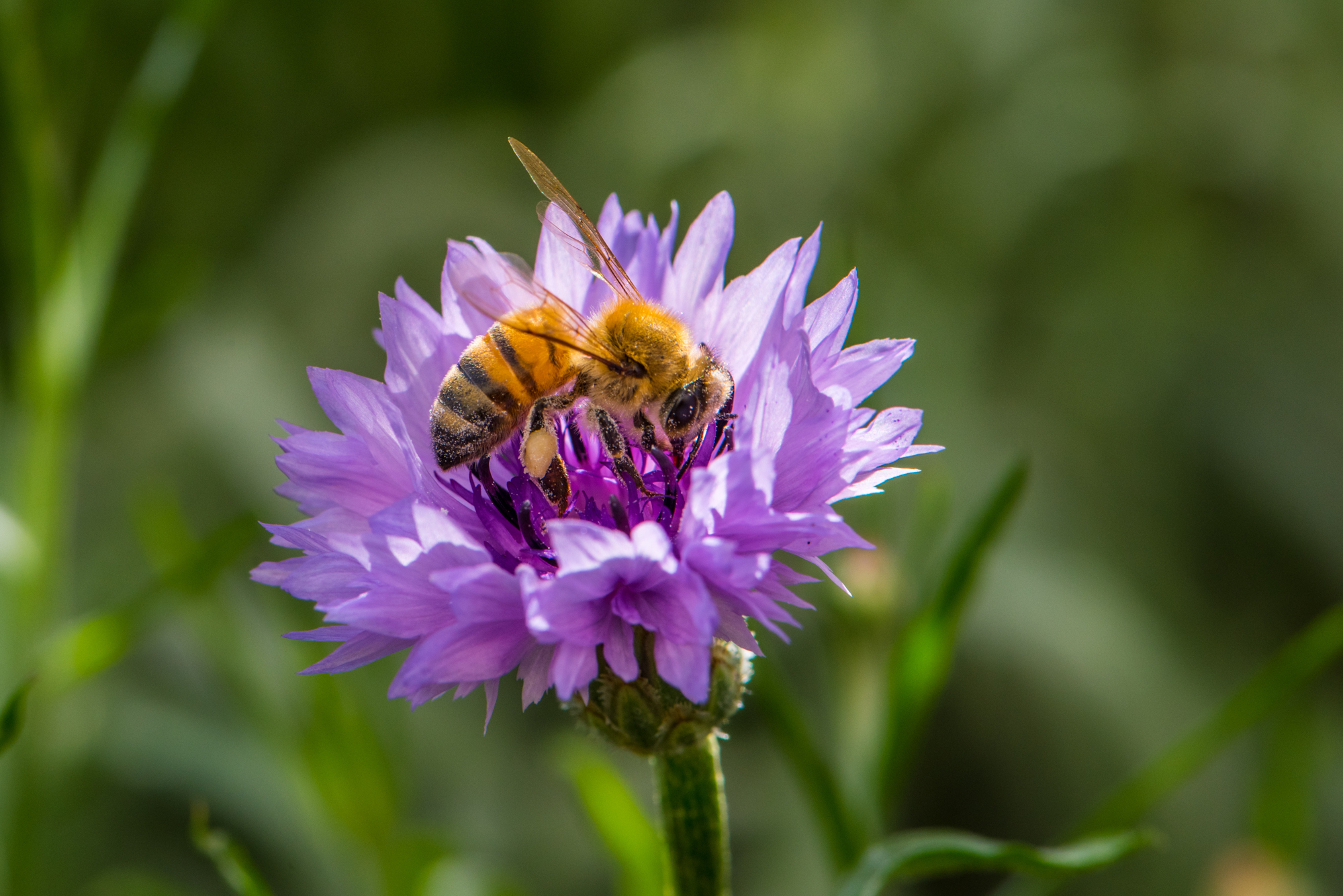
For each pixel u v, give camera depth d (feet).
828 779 0.64
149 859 0.74
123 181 0.69
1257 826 0.68
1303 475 0.80
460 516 0.62
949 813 0.77
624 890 0.65
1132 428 0.81
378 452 0.61
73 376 0.69
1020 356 0.81
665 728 0.61
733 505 0.59
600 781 0.65
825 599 0.66
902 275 0.80
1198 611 0.79
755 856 0.75
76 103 0.80
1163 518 0.80
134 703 0.74
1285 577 0.80
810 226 0.81
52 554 0.69
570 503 0.63
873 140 0.82
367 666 0.72
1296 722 0.68
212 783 0.74
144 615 0.67
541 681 0.60
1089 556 0.79
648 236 0.64
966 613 0.77
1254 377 0.81
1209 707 0.77
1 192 0.74
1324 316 0.82
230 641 0.69
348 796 0.67
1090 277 0.82
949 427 0.79
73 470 0.79
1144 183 0.82
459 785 0.75
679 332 0.63
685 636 0.59
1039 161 0.81
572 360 0.63
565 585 0.59
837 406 0.60
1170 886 0.75
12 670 0.68
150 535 0.69
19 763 0.68
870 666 0.66
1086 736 0.76
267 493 0.79
